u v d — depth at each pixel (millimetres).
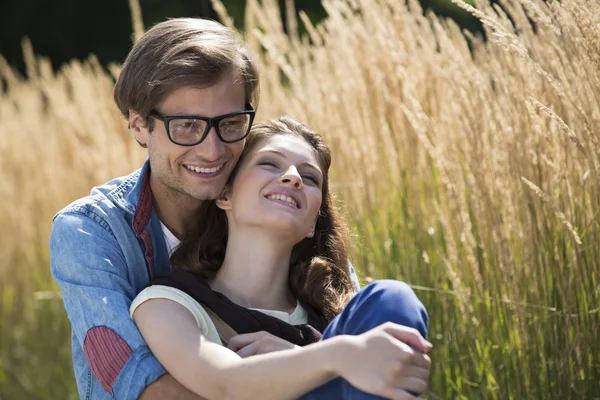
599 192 3279
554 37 3404
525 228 3363
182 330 2480
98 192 2912
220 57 2664
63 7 14820
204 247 2914
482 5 3627
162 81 2650
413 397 2178
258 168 2777
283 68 4473
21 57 14797
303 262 2969
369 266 4090
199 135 2680
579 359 3188
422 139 3529
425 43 4258
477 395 3512
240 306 2701
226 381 2346
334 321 2523
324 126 4441
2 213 6766
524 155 3395
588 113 3211
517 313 3314
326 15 12570
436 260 3881
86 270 2664
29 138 6945
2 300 6676
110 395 2754
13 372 6445
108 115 6043
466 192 3812
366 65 4234
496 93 3705
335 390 2432
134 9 4957
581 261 3250
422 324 2391
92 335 2584
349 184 4336
